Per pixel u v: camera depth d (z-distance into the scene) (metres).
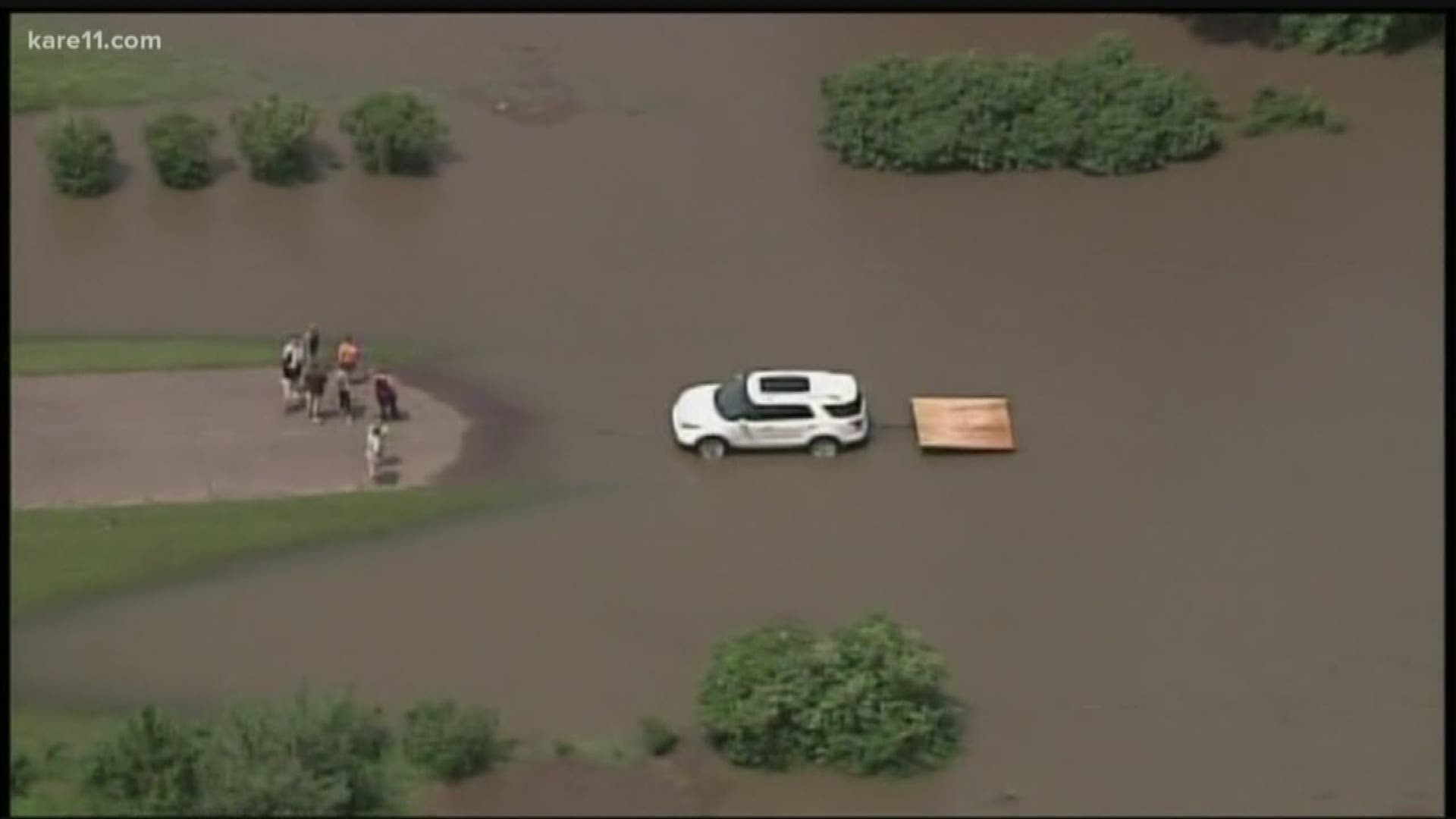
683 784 140.00
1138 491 174.75
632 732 146.00
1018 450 179.88
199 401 183.75
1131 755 144.75
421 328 197.12
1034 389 188.62
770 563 165.50
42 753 141.38
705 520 170.75
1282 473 177.25
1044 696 150.75
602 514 171.12
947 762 143.25
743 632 157.12
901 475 176.88
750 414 176.62
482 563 164.75
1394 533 169.62
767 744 141.00
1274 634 157.88
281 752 134.25
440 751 138.25
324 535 167.50
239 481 173.50
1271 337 196.75
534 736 145.25
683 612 159.62
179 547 165.38
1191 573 164.75
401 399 185.50
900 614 159.25
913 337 196.50
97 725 146.25
